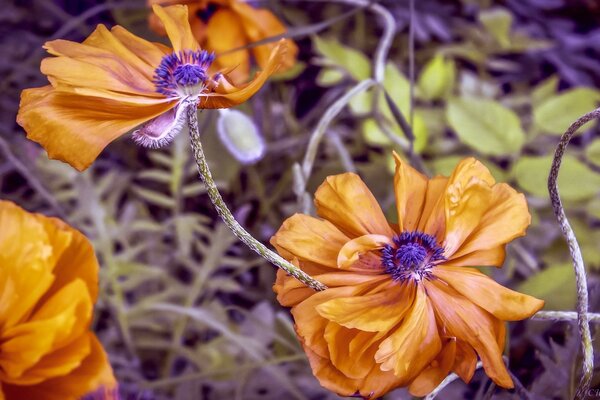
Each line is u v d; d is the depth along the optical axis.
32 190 0.73
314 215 0.60
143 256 0.68
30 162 0.68
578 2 0.98
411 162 0.65
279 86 0.85
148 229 0.64
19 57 0.80
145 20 0.77
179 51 0.49
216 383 0.59
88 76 0.47
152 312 0.62
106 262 0.62
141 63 0.49
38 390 0.43
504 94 0.95
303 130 0.83
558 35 0.95
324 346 0.45
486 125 0.67
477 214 0.47
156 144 0.48
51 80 0.46
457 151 0.76
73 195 0.64
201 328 0.63
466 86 0.81
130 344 0.61
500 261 0.48
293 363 0.60
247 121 0.57
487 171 0.47
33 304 0.42
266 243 0.73
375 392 0.45
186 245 0.64
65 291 0.42
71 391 0.43
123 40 0.50
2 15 0.82
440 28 0.88
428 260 0.47
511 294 0.46
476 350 0.46
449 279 0.46
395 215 0.64
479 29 0.87
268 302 0.64
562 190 0.65
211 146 0.69
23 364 0.41
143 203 0.73
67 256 0.44
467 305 0.46
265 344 0.60
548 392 0.54
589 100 0.69
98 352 0.43
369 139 0.71
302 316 0.45
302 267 0.48
